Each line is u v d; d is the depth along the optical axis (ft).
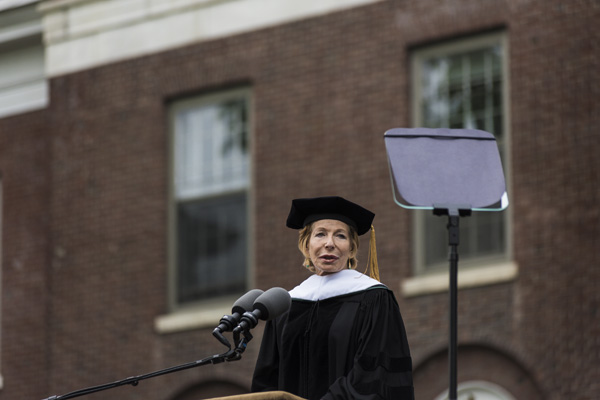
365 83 123.95
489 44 118.93
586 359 107.96
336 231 53.36
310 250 53.36
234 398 45.42
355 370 49.32
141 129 137.80
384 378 49.55
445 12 120.67
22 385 140.26
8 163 147.33
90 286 137.80
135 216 136.46
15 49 149.18
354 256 54.08
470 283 114.21
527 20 116.06
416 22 122.11
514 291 111.96
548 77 114.01
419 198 56.70
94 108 141.49
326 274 53.31
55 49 145.18
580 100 112.16
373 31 124.36
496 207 56.80
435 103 120.88
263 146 129.29
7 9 147.64
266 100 130.00
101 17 142.41
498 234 115.65
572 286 109.50
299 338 52.24
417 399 114.62
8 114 148.77
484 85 118.52
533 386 110.22
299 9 129.29
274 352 53.42
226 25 134.00
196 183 134.51
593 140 110.93
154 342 131.85
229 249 131.44
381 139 121.90
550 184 112.16
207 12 135.44
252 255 129.18
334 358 50.65
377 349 50.03
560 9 114.42
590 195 110.11
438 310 115.03
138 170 137.28
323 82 126.62
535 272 111.34
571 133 112.06
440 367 114.32
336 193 123.65
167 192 135.74
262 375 53.47
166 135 136.67
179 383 128.77
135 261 135.44
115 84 140.46
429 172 57.57
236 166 132.36
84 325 137.18
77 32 143.95
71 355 137.28
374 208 120.88
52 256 141.28
